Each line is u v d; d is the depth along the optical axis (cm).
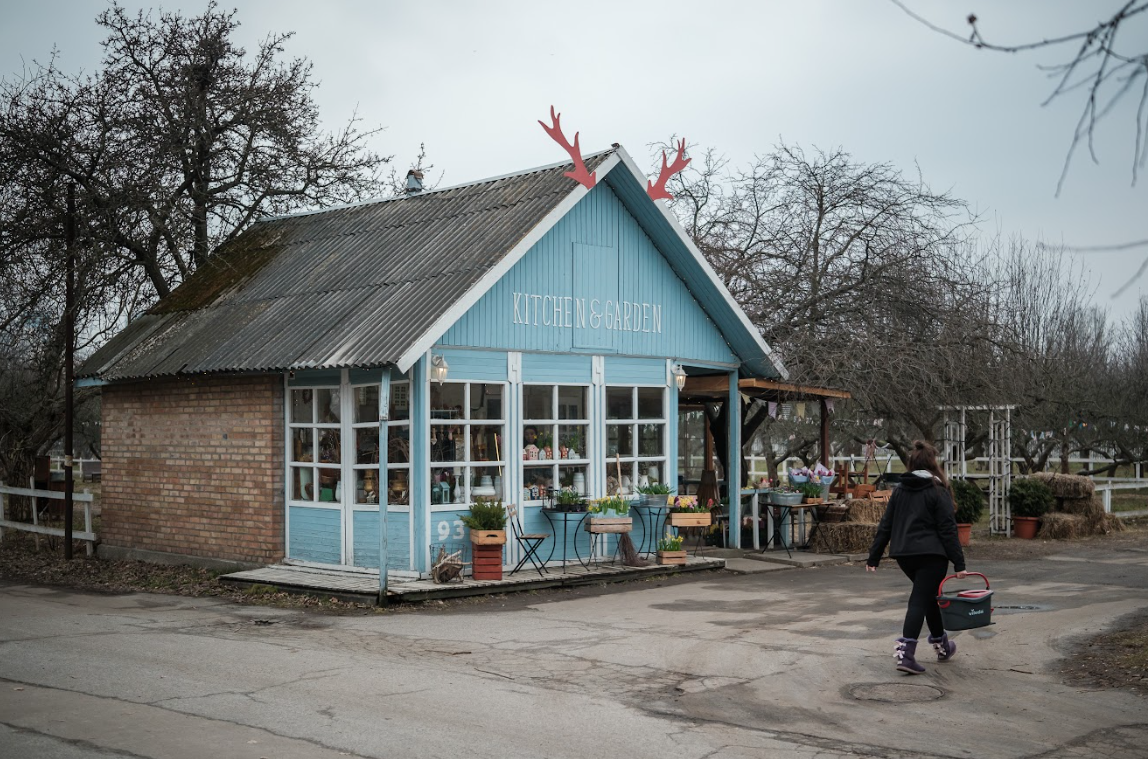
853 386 2139
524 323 1552
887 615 1252
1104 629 1141
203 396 1659
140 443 1767
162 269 2283
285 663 980
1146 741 721
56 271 2003
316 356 1407
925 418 2289
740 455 1912
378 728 752
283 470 1566
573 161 1591
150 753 692
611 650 1044
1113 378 3316
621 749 704
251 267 1891
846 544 1884
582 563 1602
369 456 1459
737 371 1909
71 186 1862
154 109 2273
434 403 1434
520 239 1463
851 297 2255
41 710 803
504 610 1299
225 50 2370
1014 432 2805
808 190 2320
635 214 1720
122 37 2328
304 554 1535
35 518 1927
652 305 1750
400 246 1662
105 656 1014
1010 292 3106
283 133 2347
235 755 689
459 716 787
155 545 1739
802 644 1072
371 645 1073
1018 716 788
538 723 769
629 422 1705
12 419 2273
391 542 1436
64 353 2114
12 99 2119
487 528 1427
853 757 686
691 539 1933
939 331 2184
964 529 2052
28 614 1290
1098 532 2264
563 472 1606
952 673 934
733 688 881
